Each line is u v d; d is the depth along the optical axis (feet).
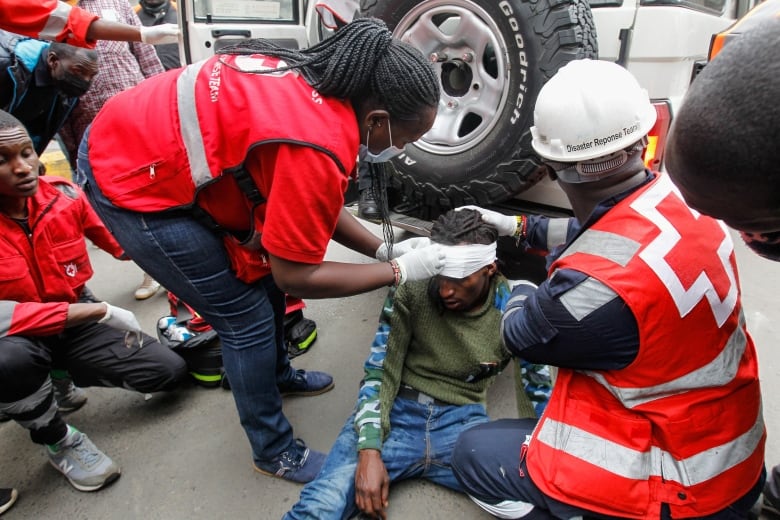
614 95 3.24
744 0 8.66
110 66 9.29
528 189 7.57
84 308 5.41
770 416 6.26
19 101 6.65
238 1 10.25
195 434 6.31
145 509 5.31
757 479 3.77
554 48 5.93
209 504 5.35
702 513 3.54
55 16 6.23
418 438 5.45
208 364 6.97
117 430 6.37
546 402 5.08
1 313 4.98
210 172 3.96
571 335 3.38
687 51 6.48
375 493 4.79
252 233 4.31
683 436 3.46
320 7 8.38
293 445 5.65
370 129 4.05
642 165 3.54
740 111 1.76
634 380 3.47
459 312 5.46
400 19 7.19
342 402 6.76
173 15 13.05
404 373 5.82
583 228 3.60
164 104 4.03
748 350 3.75
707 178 1.94
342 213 5.58
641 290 3.15
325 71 3.65
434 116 4.04
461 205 7.37
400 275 4.47
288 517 4.83
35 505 5.37
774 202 1.89
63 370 6.19
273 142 3.57
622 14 6.28
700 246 3.27
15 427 6.48
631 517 3.62
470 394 5.72
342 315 8.82
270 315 4.99
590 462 3.65
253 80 3.76
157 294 9.77
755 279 9.73
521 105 6.34
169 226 4.33
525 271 8.09
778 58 1.72
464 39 6.79
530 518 4.17
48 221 5.69
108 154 4.26
